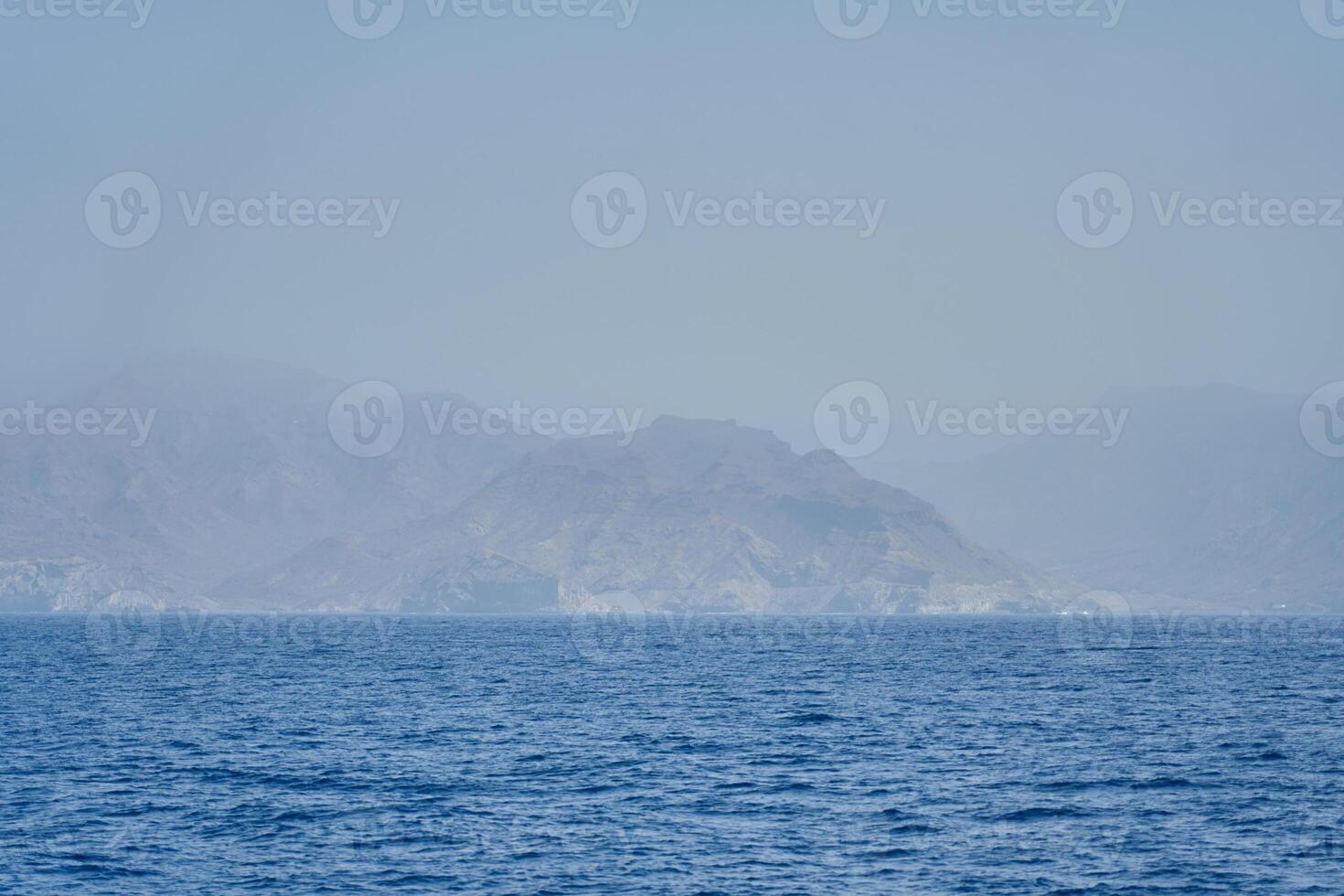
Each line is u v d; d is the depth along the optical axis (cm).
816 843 15438
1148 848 15162
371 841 15550
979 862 14550
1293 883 13700
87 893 13412
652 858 14788
